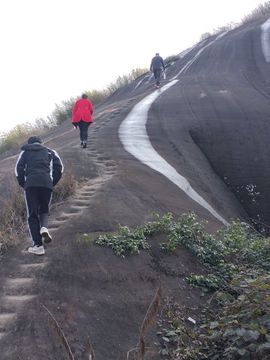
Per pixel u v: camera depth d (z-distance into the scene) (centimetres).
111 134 1747
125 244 809
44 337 598
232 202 1570
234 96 2270
